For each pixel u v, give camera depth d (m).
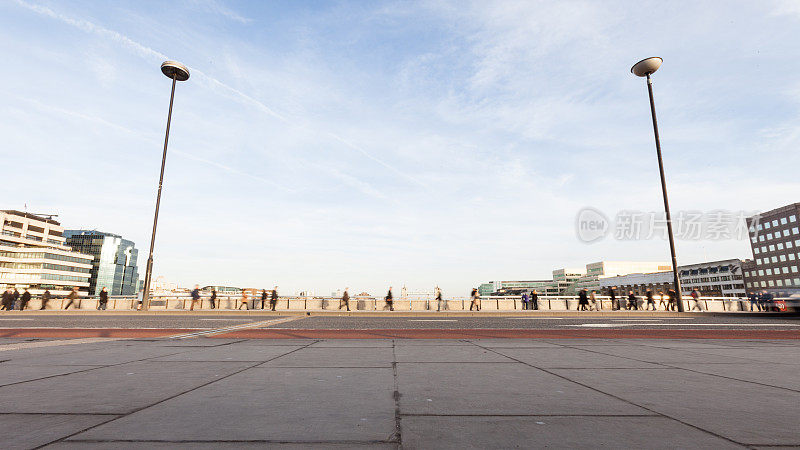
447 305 28.92
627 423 3.27
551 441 2.85
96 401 3.89
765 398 4.11
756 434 3.00
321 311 25.42
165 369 5.70
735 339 10.51
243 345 8.70
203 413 3.49
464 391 4.40
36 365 6.00
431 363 6.30
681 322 17.80
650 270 194.38
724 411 3.63
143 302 25.17
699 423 3.27
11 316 21.61
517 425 3.22
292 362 6.35
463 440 2.87
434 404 3.85
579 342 9.56
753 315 23.17
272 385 4.65
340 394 4.23
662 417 3.44
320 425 3.19
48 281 143.00
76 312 24.62
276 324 15.73
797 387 4.62
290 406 3.74
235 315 22.78
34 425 3.14
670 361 6.59
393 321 18.05
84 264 160.12
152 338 10.23
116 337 10.53
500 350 7.96
